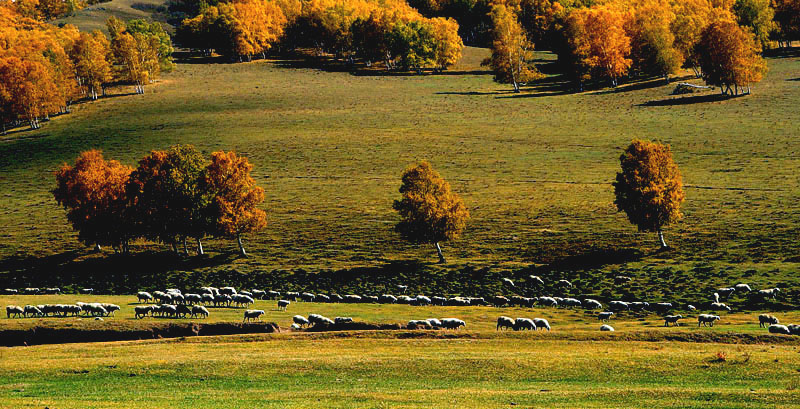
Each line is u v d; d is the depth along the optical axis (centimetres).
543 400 3034
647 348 4069
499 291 6881
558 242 8319
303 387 3325
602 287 6812
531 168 11500
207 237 9475
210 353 4016
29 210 10650
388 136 13950
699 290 6438
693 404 2952
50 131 15238
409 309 5966
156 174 8594
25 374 3562
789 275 6600
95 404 2989
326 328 4791
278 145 13600
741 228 8138
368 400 3053
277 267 8044
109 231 8662
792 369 3469
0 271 8256
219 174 8600
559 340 4344
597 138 12925
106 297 6681
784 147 11206
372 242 8781
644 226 7925
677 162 11125
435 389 3262
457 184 10925
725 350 3962
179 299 6097
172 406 2959
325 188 11081
